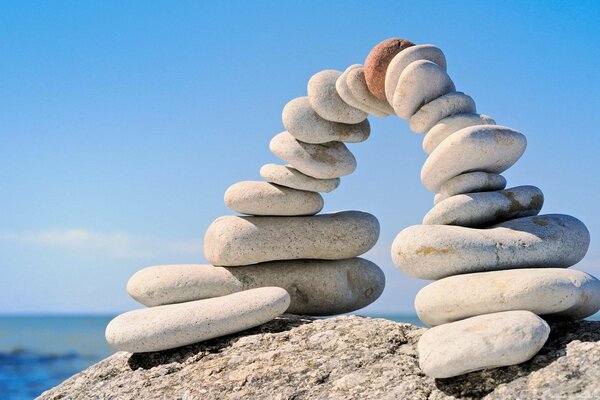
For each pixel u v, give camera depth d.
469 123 0.77
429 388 0.66
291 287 0.90
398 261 0.72
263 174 0.90
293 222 0.89
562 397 0.60
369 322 0.79
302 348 0.76
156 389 0.76
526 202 0.76
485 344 0.63
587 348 0.64
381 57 0.82
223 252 0.87
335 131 0.88
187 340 0.80
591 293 0.68
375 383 0.68
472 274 0.69
